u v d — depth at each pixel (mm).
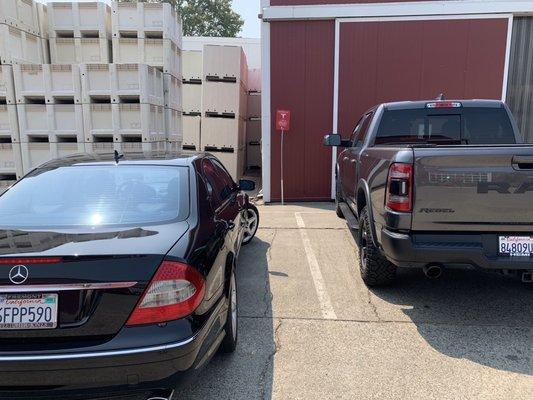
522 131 8945
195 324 2246
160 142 6781
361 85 8758
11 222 2611
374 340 3387
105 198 2822
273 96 8867
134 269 2150
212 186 3492
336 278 4699
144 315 2119
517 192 3238
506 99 8797
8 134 6207
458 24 8516
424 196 3316
